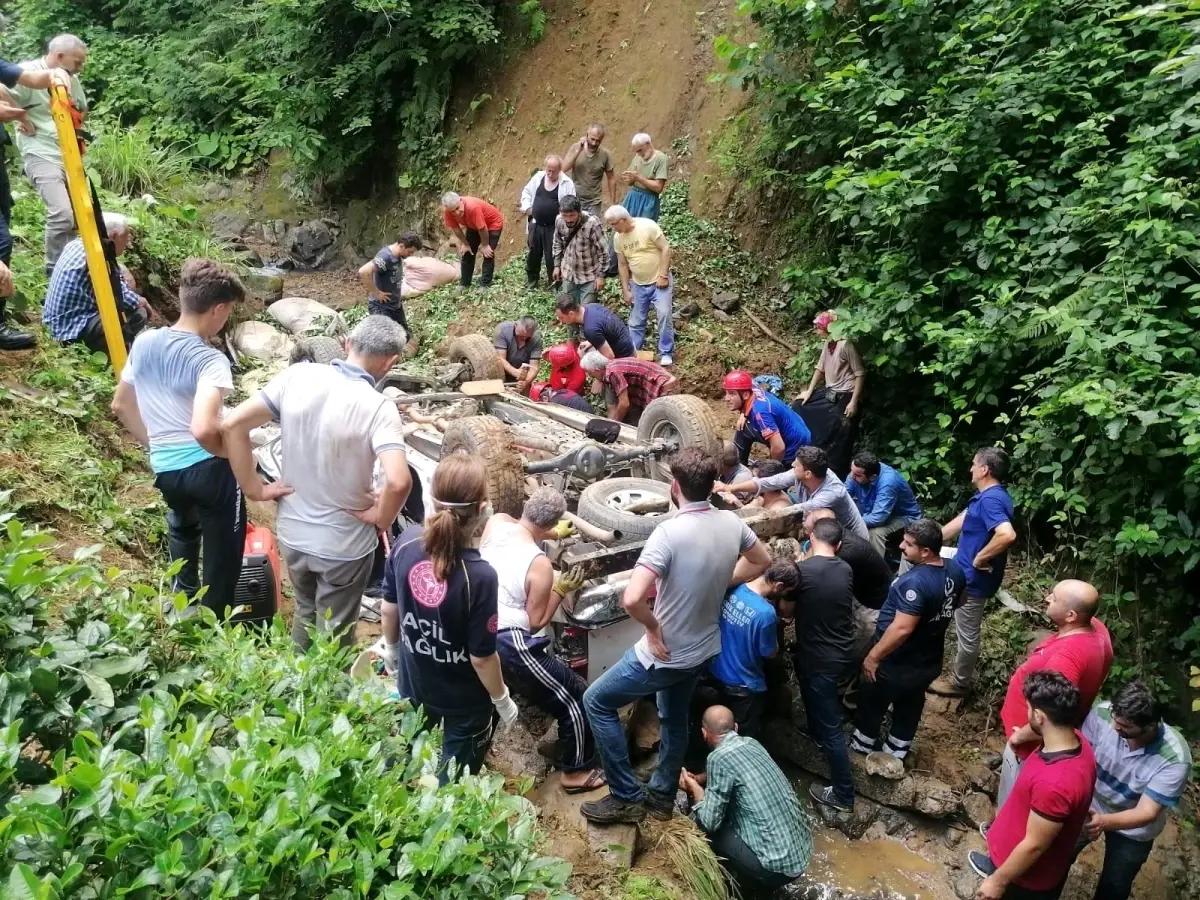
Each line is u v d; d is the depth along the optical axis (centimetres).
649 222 842
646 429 654
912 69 812
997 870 415
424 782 251
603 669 495
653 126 1133
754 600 482
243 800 203
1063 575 661
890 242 786
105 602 272
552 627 518
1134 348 563
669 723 432
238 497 391
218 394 357
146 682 255
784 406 691
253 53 1351
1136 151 626
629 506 532
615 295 965
